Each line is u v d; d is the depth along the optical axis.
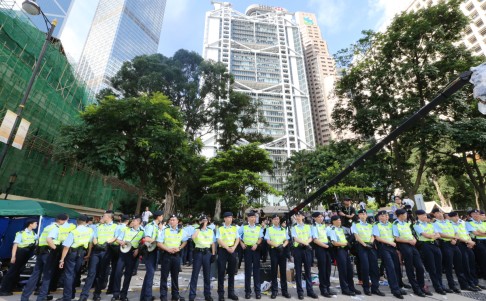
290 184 36.88
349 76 17.73
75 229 6.30
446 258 7.17
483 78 4.70
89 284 6.07
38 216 9.57
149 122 15.47
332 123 19.73
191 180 24.16
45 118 18.80
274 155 90.56
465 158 16.59
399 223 7.18
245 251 6.85
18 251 6.60
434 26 14.77
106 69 90.19
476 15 53.34
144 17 116.31
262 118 29.95
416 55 15.48
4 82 15.21
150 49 116.44
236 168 21.25
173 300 6.19
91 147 14.55
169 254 6.25
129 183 34.47
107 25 103.69
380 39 16.75
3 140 8.00
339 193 23.73
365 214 7.46
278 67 108.94
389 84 16.41
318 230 7.04
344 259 7.00
